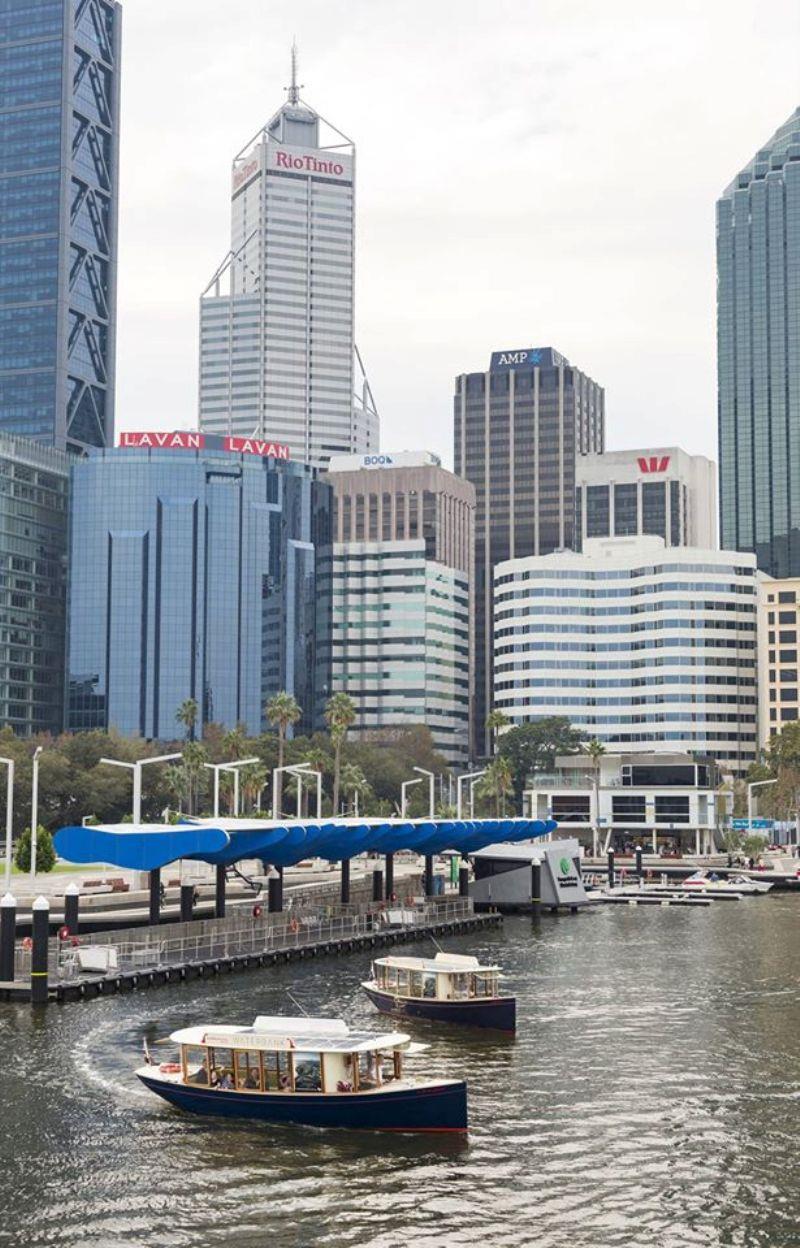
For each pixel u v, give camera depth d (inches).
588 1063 3002.0
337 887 6072.8
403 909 5378.9
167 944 4101.9
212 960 4165.8
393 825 5334.6
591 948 4990.2
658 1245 1943.9
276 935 4542.3
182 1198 2118.6
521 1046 3174.2
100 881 6127.0
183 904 4581.7
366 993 3801.7
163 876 6835.6
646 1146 2372.0
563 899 6520.7
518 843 7229.3
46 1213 2060.8
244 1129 2460.6
